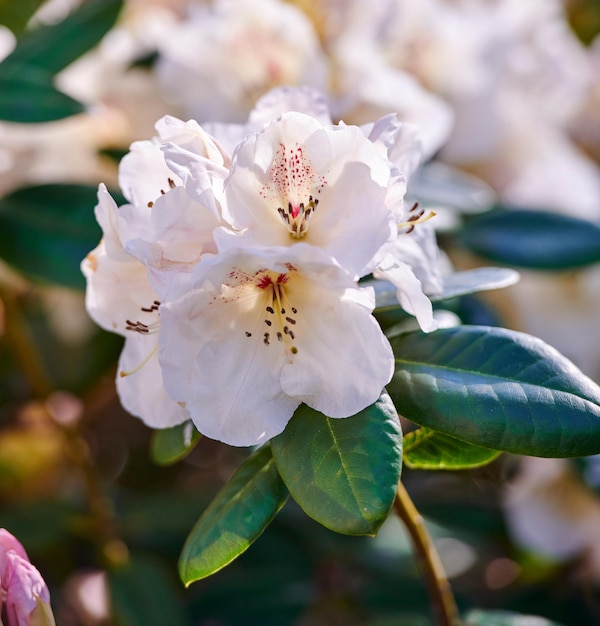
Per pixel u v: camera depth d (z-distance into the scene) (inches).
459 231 26.0
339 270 15.5
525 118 30.4
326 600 29.5
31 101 23.7
